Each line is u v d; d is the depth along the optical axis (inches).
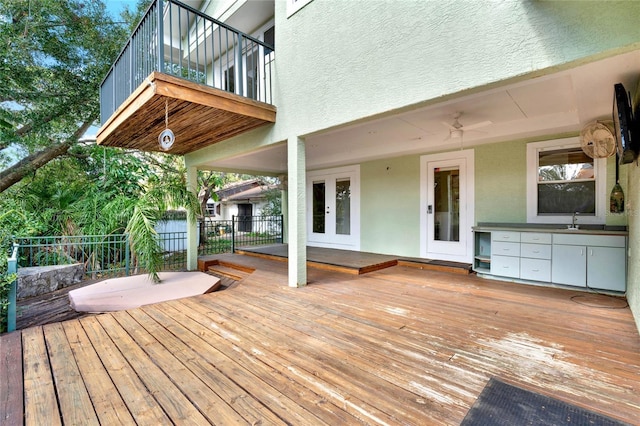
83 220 300.2
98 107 381.7
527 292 163.8
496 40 103.2
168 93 137.3
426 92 120.6
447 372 84.4
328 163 315.3
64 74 354.0
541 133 191.0
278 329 117.5
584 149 153.7
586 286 159.5
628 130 100.0
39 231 279.0
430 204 254.7
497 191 217.8
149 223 207.6
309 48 165.0
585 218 182.7
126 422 66.4
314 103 163.5
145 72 155.9
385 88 133.3
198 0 280.4
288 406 70.8
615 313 128.8
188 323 125.6
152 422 66.2
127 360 94.3
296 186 177.3
